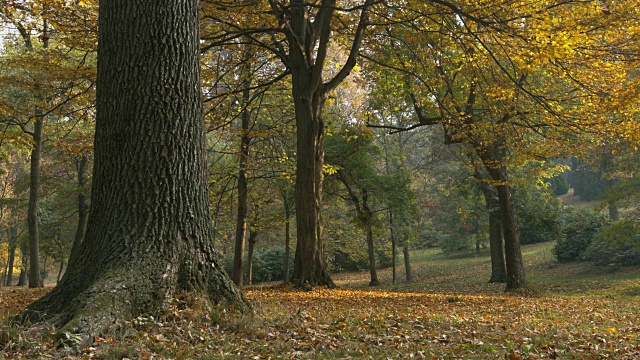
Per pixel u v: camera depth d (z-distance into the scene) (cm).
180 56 632
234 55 1670
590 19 1170
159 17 621
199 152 646
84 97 1303
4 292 1277
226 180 2006
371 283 2900
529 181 1812
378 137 3103
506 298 1527
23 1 1195
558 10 1210
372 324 700
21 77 1498
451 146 2817
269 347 496
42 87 1355
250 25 1526
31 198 1914
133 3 619
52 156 2773
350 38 1820
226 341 511
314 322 675
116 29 618
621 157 2423
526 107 1576
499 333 670
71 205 2841
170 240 600
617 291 1806
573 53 1100
